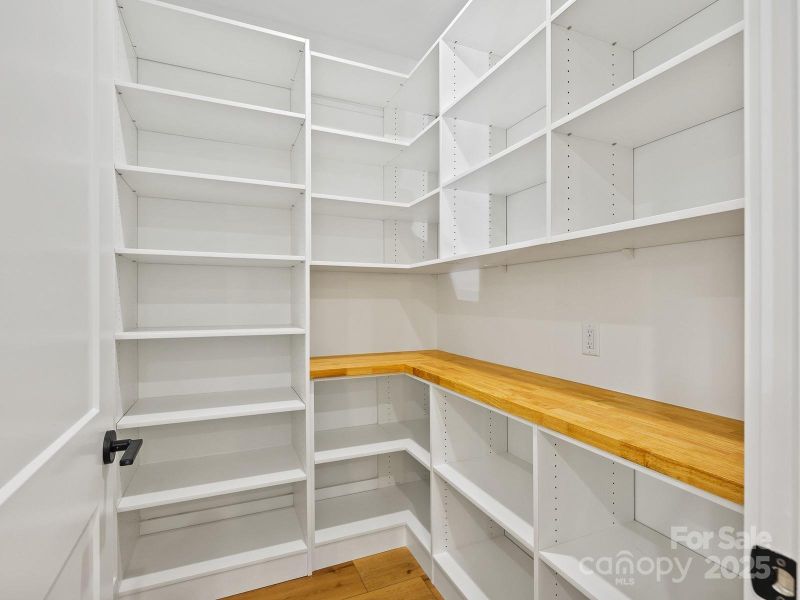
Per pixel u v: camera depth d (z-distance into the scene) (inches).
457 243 69.9
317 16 79.7
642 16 43.6
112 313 35.1
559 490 44.4
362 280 90.7
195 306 76.5
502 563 63.3
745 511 19.4
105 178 33.1
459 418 68.7
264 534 72.8
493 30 64.3
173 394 75.5
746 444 19.3
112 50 36.2
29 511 18.3
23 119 18.7
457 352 89.2
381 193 92.4
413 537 73.8
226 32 64.7
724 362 41.4
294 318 78.5
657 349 47.9
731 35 28.3
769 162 18.1
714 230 37.6
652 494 47.9
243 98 79.4
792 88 17.3
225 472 70.3
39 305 20.3
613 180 48.6
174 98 60.7
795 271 17.3
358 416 90.0
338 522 76.4
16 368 17.7
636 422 39.4
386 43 88.3
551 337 63.4
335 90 83.7
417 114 93.5
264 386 81.9
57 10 22.9
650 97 37.5
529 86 58.1
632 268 51.1
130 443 33.3
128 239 65.4
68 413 24.2
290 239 83.3
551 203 45.1
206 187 67.4
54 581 21.3
